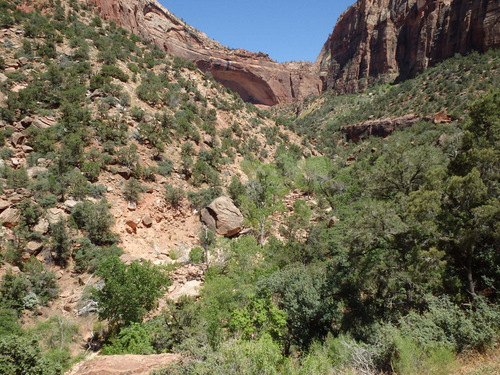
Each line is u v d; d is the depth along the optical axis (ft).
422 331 26.58
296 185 133.59
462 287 37.45
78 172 81.20
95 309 53.88
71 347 45.52
